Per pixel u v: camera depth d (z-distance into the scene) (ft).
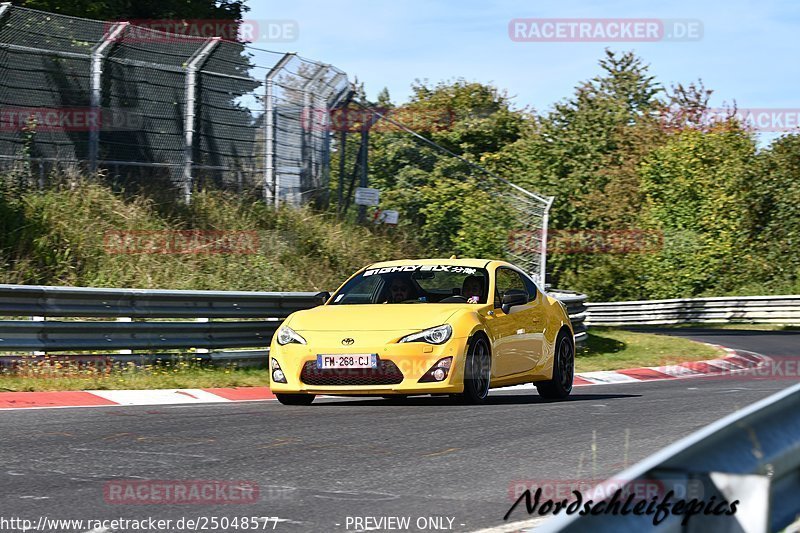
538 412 93.66
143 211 190.49
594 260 431.84
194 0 282.97
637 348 205.87
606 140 456.86
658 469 26.27
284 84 216.95
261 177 213.66
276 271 192.34
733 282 428.56
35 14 179.52
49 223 175.01
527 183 446.19
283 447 71.56
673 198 448.24
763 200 431.43
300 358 97.09
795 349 217.77
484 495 55.98
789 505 33.53
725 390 122.42
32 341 113.50
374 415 90.53
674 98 531.91
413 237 248.32
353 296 110.63
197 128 204.03
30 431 77.25
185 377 118.32
